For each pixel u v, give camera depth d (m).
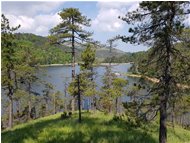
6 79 34.78
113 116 32.34
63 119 32.84
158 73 19.06
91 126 27.83
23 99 44.06
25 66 37.56
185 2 17.20
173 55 18.38
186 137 28.58
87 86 37.06
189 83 18.25
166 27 17.36
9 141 25.28
